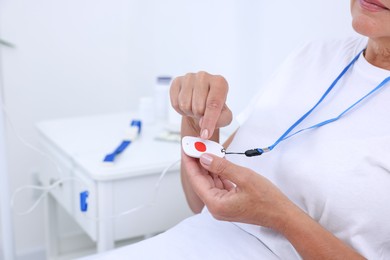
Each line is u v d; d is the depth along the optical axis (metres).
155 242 0.92
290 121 0.96
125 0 2.16
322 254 0.79
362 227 0.82
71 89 2.12
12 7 1.94
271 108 1.00
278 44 1.40
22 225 2.09
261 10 1.46
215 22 1.65
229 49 1.60
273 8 1.41
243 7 1.52
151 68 2.06
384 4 0.80
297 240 0.81
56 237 1.92
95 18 2.11
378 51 0.91
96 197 1.29
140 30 2.10
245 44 1.53
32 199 2.09
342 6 1.19
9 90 1.99
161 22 1.96
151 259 0.87
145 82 2.12
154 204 1.28
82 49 2.11
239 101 1.60
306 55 1.04
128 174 1.29
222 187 0.90
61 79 2.09
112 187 1.29
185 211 1.41
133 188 1.32
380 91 0.87
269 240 0.89
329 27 1.23
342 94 0.92
